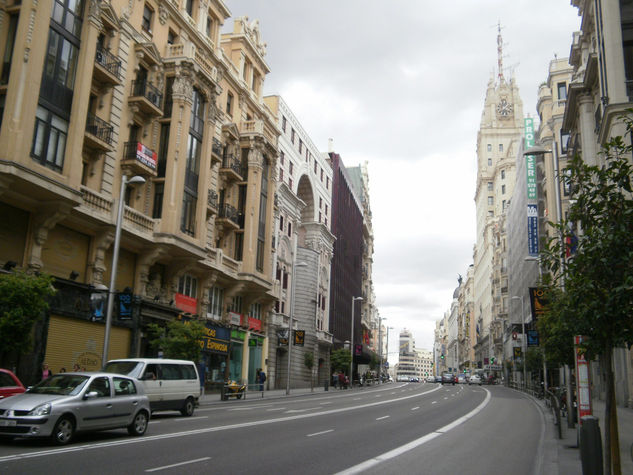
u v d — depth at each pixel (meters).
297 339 46.69
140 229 28.00
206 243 35.50
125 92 28.38
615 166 8.38
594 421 7.37
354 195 91.38
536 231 62.47
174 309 31.02
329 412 23.77
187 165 32.09
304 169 60.41
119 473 8.93
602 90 27.88
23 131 20.53
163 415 20.69
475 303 151.75
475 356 147.50
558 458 12.70
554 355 21.47
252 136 41.34
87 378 13.12
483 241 130.38
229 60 40.41
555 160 18.72
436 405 31.75
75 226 24.56
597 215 8.59
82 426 12.32
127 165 27.77
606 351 7.89
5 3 21.77
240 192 41.31
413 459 11.97
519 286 79.44
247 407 25.73
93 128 25.70
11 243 21.48
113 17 27.09
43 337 22.06
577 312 8.76
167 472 9.18
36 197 21.73
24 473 8.60
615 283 7.83
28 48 21.17
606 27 26.78
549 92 63.00
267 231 43.97
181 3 33.50
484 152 133.38
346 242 81.50
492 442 15.85
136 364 19.00
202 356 35.31
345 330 79.06
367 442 14.41
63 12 23.12
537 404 35.50
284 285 54.28
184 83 31.25
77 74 23.69
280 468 10.07
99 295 21.86
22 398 12.02
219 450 11.84
